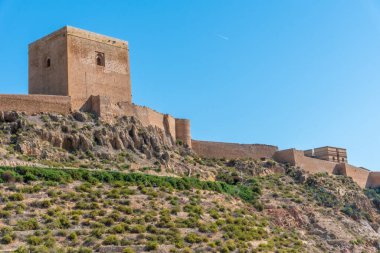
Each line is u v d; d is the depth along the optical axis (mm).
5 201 55719
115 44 91125
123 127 82438
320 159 116938
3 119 73125
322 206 91875
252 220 73125
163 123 94750
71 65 84250
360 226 89062
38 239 50062
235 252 60531
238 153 104875
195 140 100125
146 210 62500
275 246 68062
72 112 81062
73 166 70000
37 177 62156
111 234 55000
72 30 85688
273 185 94188
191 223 62656
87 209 58812
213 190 77875
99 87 87188
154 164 80500
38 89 87500
